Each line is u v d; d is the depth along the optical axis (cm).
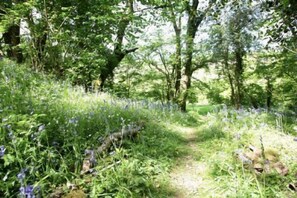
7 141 443
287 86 1816
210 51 2177
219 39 2036
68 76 1281
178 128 1009
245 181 454
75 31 1331
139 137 655
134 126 689
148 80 2416
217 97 2452
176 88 2330
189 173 559
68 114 605
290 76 1652
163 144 664
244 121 883
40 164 435
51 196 389
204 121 1223
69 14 1277
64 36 1261
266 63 1834
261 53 1870
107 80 2014
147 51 2177
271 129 790
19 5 1195
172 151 654
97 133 572
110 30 1432
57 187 415
